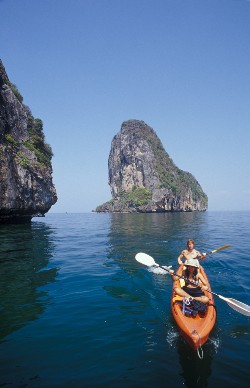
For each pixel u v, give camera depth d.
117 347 4.82
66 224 35.53
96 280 8.74
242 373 4.14
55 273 9.55
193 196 131.38
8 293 7.47
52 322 5.75
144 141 123.25
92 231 25.14
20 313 6.19
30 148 31.73
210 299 6.45
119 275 9.34
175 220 45.25
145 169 118.12
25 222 32.41
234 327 5.58
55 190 36.06
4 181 24.59
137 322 5.78
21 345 4.88
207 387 3.85
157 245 16.17
